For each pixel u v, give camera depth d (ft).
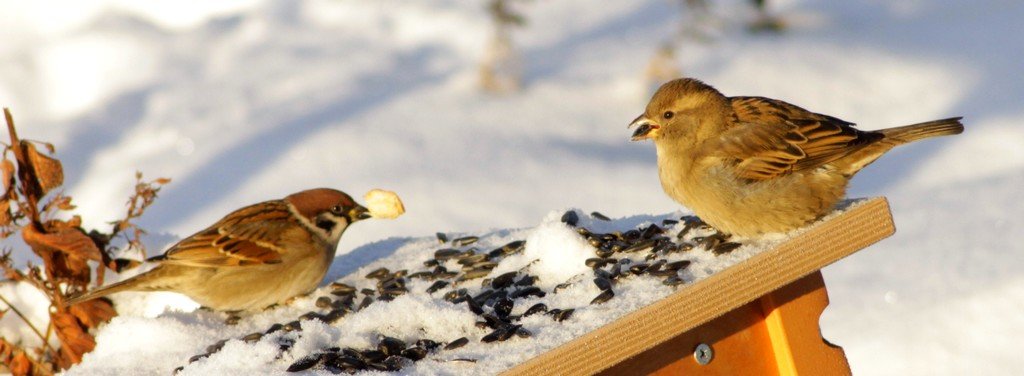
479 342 21.52
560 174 49.01
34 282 28.78
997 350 33.30
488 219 45.14
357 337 22.13
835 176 24.08
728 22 63.31
